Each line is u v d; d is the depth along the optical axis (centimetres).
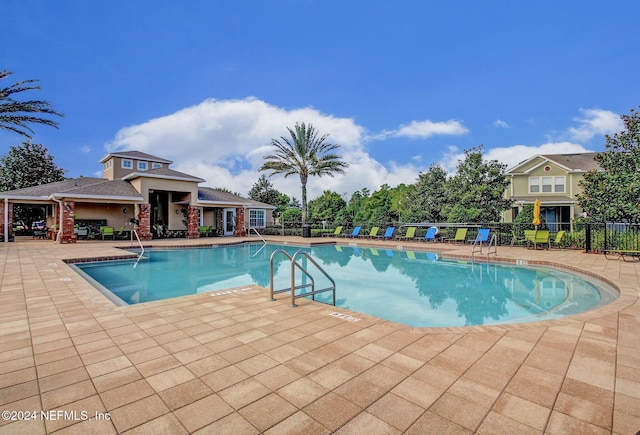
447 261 1250
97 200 1812
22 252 1305
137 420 226
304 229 2291
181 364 312
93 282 840
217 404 246
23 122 1617
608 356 326
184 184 2156
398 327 413
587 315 459
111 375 290
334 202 3397
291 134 2534
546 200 2155
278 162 2548
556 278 922
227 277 1015
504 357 324
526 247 1427
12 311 486
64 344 361
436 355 330
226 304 525
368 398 253
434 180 2547
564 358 322
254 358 324
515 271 1027
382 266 1178
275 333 394
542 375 288
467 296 755
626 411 236
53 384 275
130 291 836
